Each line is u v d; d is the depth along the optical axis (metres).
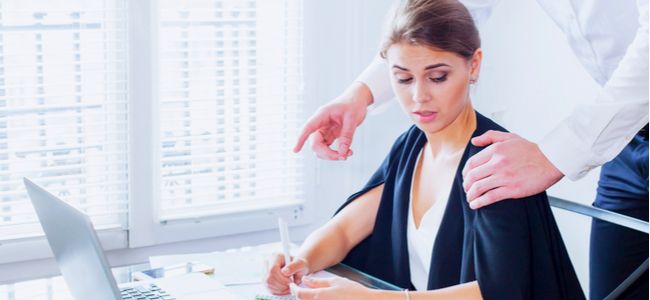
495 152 1.40
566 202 1.52
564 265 1.41
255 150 2.73
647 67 1.41
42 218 1.31
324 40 2.78
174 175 2.62
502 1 2.65
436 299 1.36
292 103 2.76
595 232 1.98
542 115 2.61
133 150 2.52
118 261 2.60
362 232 1.67
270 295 1.53
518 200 1.38
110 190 2.54
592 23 1.81
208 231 2.68
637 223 1.40
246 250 1.82
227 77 2.65
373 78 1.77
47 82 2.40
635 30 1.77
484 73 2.73
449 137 1.50
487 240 1.36
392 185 1.62
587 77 2.46
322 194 2.88
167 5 2.53
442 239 1.45
